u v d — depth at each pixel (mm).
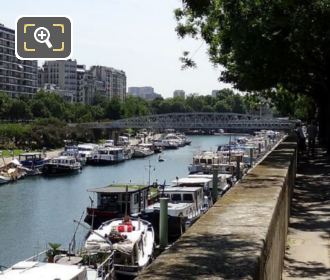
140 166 108938
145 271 3686
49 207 59844
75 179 88562
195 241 4656
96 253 28500
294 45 23094
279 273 7586
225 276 3564
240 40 22359
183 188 46219
